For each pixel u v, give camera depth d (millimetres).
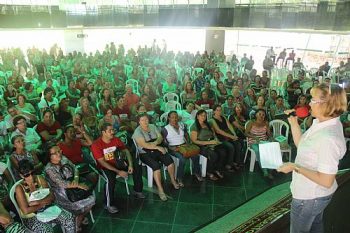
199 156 5555
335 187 1777
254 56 19688
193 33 19562
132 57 14867
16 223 3340
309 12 10641
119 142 4805
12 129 5320
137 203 4809
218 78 10227
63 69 12312
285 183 5348
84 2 14562
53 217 3484
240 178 5625
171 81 9547
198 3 13883
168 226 4230
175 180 5336
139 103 6910
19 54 14250
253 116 6488
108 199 4566
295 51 18094
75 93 8547
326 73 11820
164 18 14703
